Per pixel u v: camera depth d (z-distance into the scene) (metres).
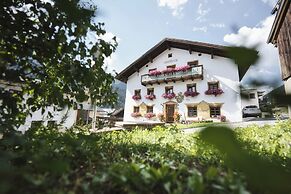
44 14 2.26
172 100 21.97
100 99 2.95
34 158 1.53
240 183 1.27
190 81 21.34
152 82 22.92
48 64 2.83
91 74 2.63
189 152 3.07
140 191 1.44
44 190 1.24
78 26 2.12
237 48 0.40
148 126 12.17
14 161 1.75
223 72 19.95
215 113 19.64
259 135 5.22
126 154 2.91
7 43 2.42
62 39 2.28
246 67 0.41
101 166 1.95
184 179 1.63
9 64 2.33
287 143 3.77
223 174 1.83
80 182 1.48
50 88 2.87
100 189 1.46
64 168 0.97
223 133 0.43
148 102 23.39
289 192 0.40
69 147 2.31
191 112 20.80
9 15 2.31
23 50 2.41
